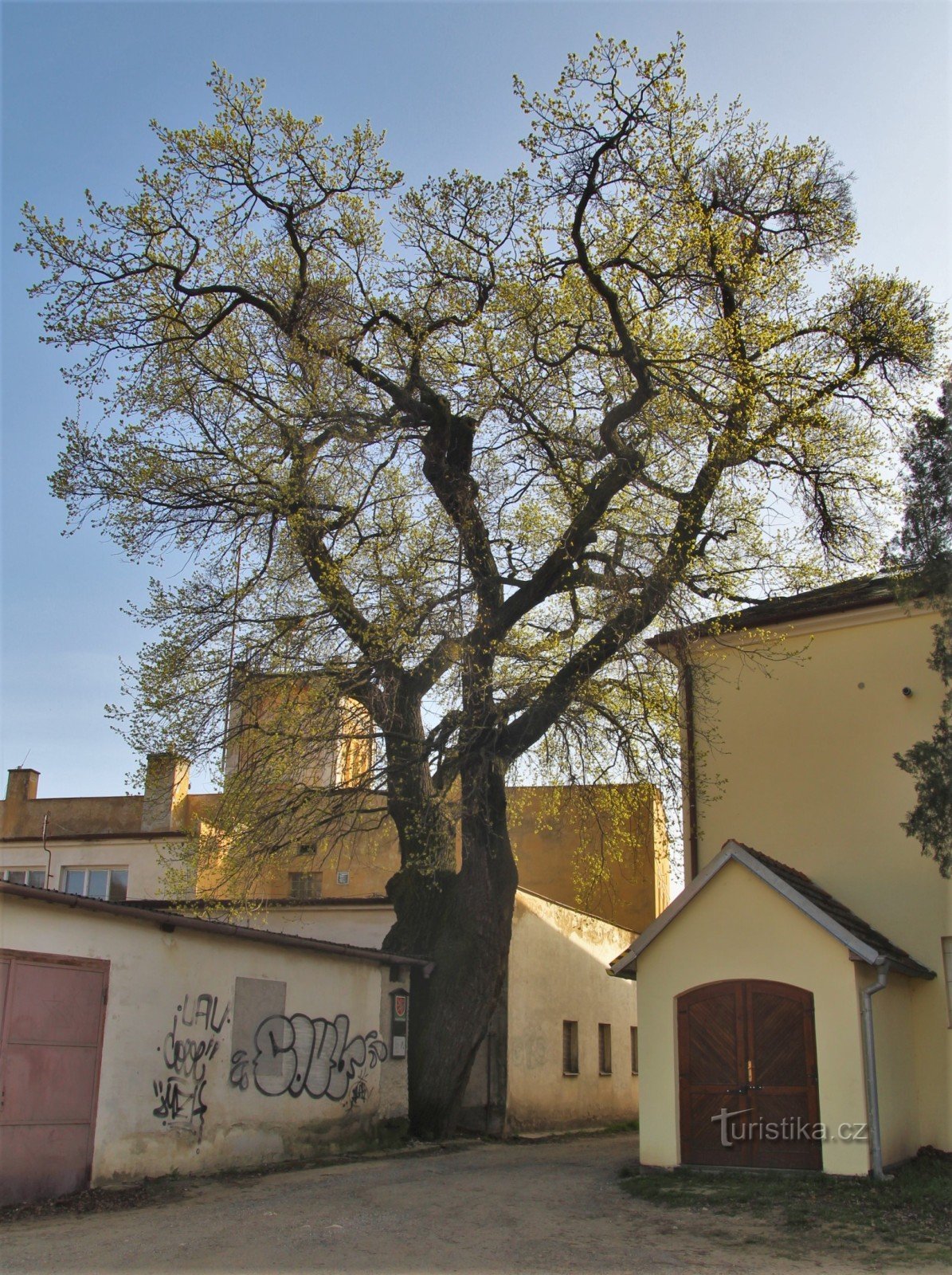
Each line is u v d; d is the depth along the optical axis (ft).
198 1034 43.01
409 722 54.24
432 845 54.65
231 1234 31.65
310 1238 31.37
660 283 51.78
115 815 100.99
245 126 51.98
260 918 70.18
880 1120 40.52
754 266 49.96
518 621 55.88
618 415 51.62
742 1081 42.68
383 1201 37.29
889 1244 30.42
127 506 53.31
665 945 45.65
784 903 43.47
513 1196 38.40
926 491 47.14
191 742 51.70
